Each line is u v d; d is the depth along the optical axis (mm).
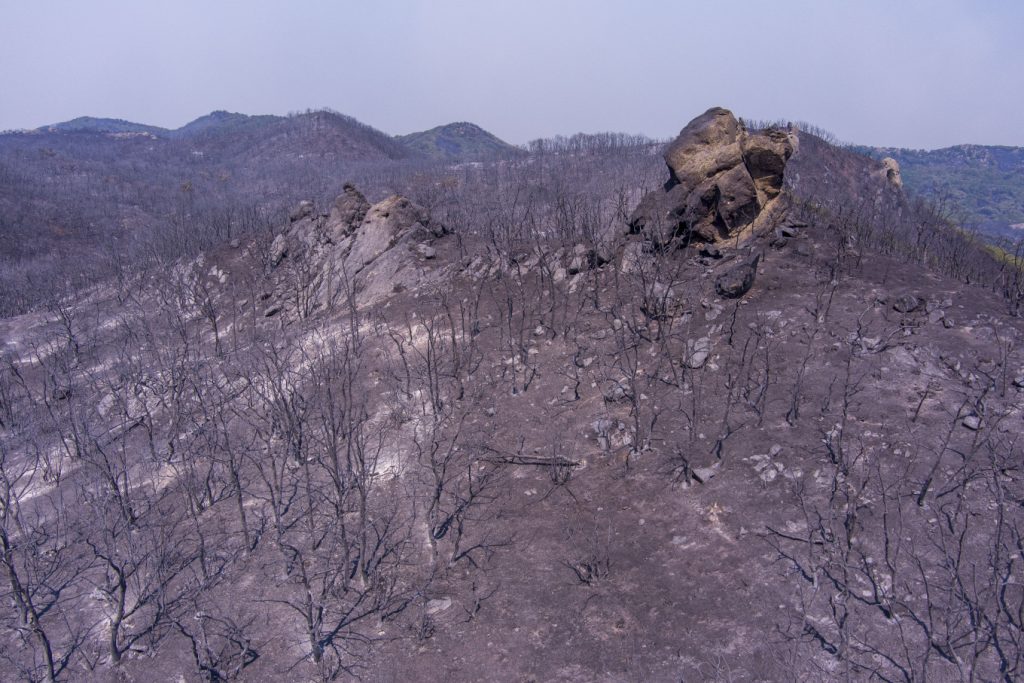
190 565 19250
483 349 26906
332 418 18359
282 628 16906
